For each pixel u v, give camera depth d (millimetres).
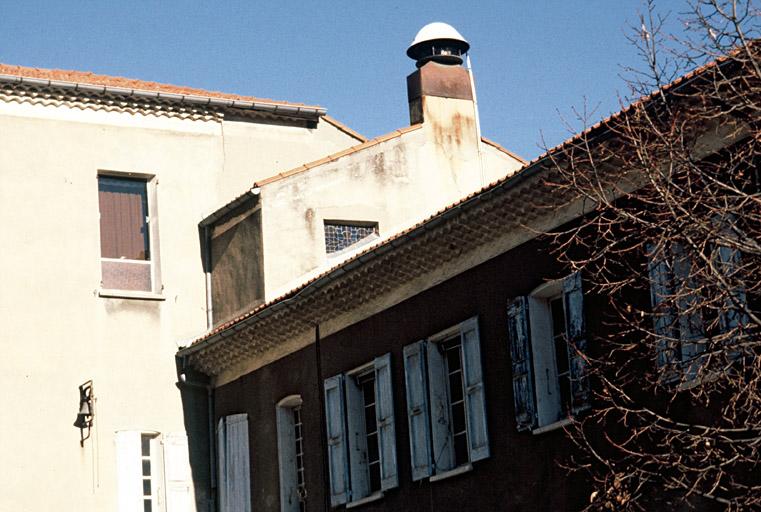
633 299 21281
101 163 32906
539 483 22984
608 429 21625
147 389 31969
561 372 23359
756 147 18844
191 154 33906
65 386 31297
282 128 35250
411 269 26047
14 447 30578
